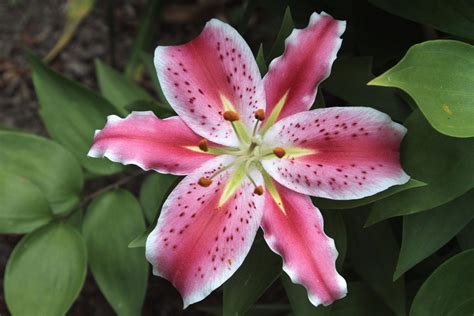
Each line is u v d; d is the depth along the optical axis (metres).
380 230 0.62
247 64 0.56
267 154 0.56
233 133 0.57
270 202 0.56
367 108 0.54
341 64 0.61
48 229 0.67
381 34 0.68
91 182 0.90
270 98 0.56
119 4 1.00
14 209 0.66
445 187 0.55
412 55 0.52
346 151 0.55
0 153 0.68
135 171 0.73
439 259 0.66
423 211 0.57
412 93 0.52
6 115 0.95
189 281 0.55
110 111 0.70
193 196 0.55
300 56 0.56
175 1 1.00
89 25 0.99
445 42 0.52
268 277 0.59
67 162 0.68
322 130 0.55
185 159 0.56
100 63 0.77
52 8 1.00
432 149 0.56
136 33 0.99
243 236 0.55
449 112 0.52
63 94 0.70
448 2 0.59
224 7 1.00
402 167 0.56
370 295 0.65
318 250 0.54
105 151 0.55
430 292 0.57
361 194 0.54
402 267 0.57
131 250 0.67
